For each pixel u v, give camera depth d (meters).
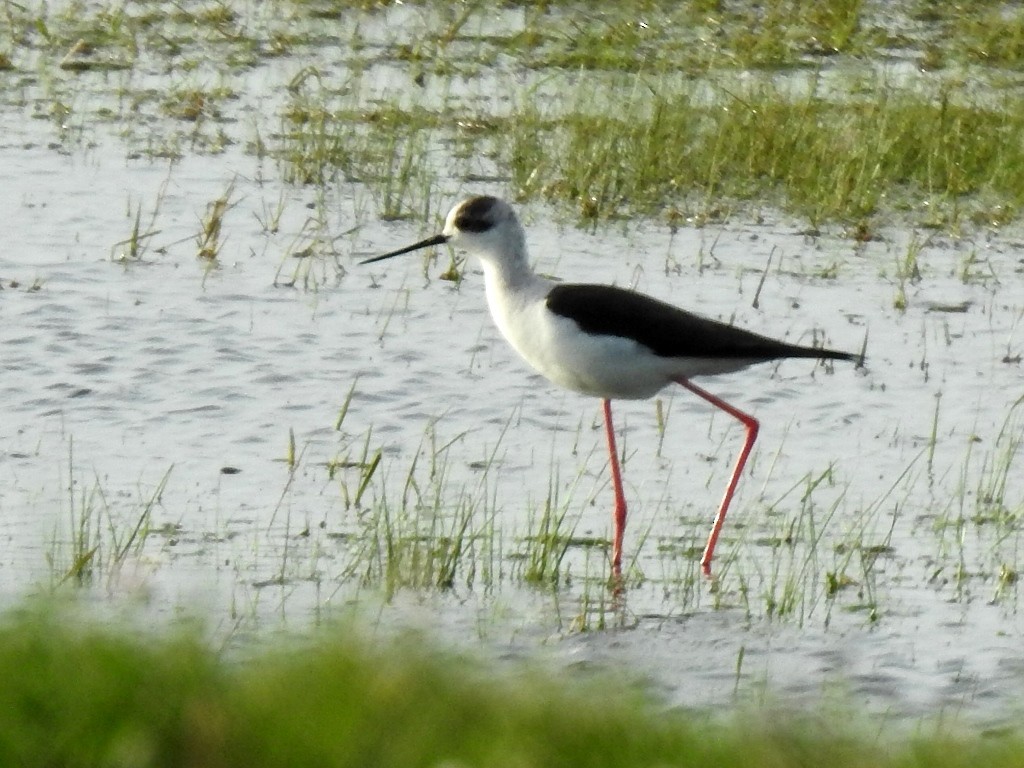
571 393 13.85
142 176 18.58
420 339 14.80
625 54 22.89
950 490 12.14
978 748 7.15
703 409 13.70
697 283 16.03
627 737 6.89
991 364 14.50
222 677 7.04
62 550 10.66
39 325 14.61
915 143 19.42
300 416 13.17
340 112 20.62
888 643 9.80
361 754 6.48
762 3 25.12
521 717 6.93
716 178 18.52
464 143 19.98
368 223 17.53
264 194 18.22
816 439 13.11
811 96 20.39
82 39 22.92
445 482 12.11
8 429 12.69
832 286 16.14
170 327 14.73
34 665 6.78
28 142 19.41
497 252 11.79
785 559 11.05
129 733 6.44
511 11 24.94
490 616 10.09
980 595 10.50
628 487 12.21
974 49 23.22
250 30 24.03
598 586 10.61
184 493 11.70
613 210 17.88
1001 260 16.95
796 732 7.13
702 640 9.81
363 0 24.95
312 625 9.27
